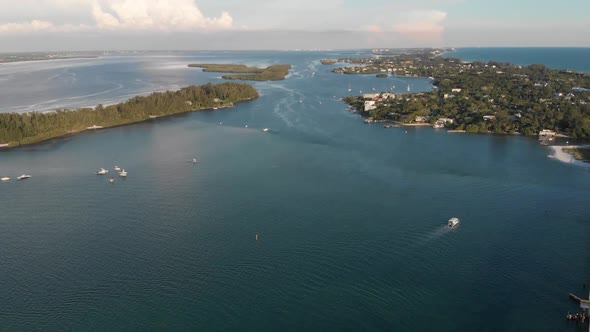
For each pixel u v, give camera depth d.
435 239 116.31
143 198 144.75
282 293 96.00
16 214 134.62
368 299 94.12
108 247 114.19
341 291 96.62
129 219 129.62
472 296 94.81
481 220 126.44
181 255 109.94
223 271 103.50
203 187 153.00
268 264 106.12
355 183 154.88
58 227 125.50
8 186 158.75
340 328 86.44
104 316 89.62
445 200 140.12
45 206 140.25
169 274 102.50
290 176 162.50
